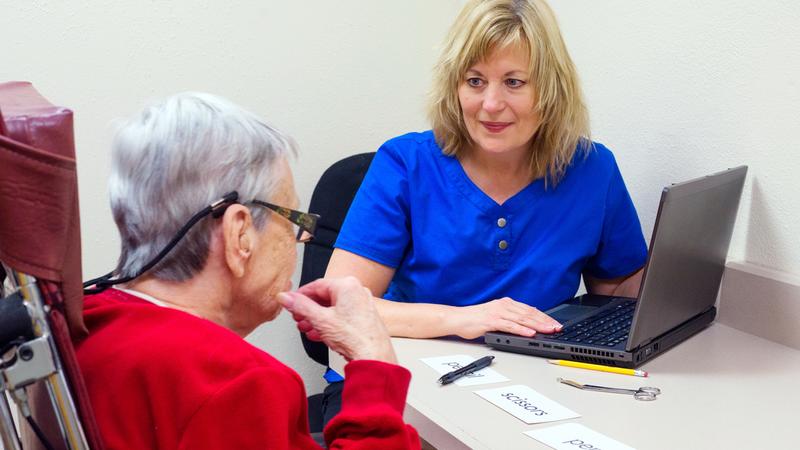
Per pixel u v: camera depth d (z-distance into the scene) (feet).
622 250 5.90
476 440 3.69
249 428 2.62
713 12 5.56
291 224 3.13
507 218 5.51
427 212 5.58
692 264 4.94
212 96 3.06
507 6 5.08
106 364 2.69
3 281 2.62
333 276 5.53
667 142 6.06
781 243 5.33
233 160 2.92
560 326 4.91
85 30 6.78
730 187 5.16
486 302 5.55
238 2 7.22
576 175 5.65
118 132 2.97
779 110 5.22
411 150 5.66
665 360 4.82
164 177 2.87
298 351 8.12
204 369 2.68
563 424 3.85
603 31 6.53
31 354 2.27
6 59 6.59
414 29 8.01
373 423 2.90
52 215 2.26
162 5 6.97
